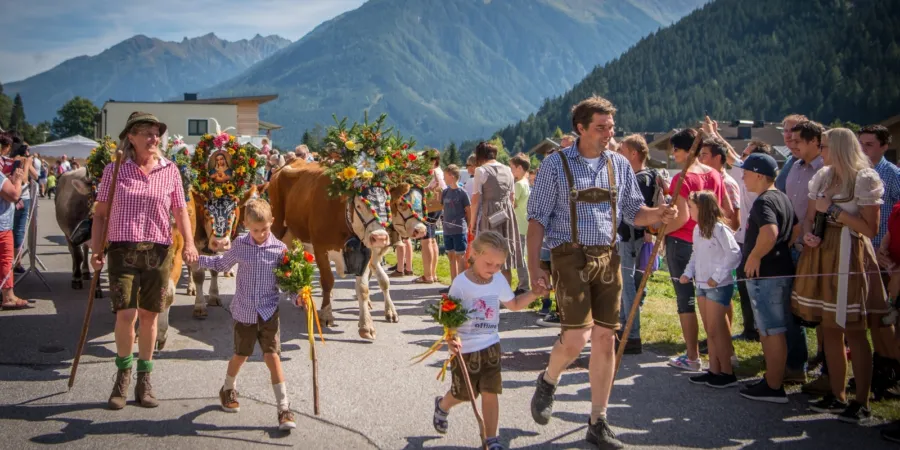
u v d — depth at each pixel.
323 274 8.31
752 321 7.87
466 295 4.86
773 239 5.74
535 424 5.42
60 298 9.49
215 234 8.02
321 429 5.27
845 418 5.47
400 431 5.25
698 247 6.38
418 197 8.23
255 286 5.41
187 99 70.38
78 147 41.62
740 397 6.06
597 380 4.99
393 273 12.45
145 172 5.69
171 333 7.87
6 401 5.64
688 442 5.10
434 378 6.49
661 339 8.00
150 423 5.29
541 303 9.81
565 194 4.96
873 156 6.58
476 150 9.34
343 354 7.24
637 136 7.28
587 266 4.88
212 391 6.03
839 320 5.44
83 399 5.75
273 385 5.34
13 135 9.80
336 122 8.08
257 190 8.82
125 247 5.53
